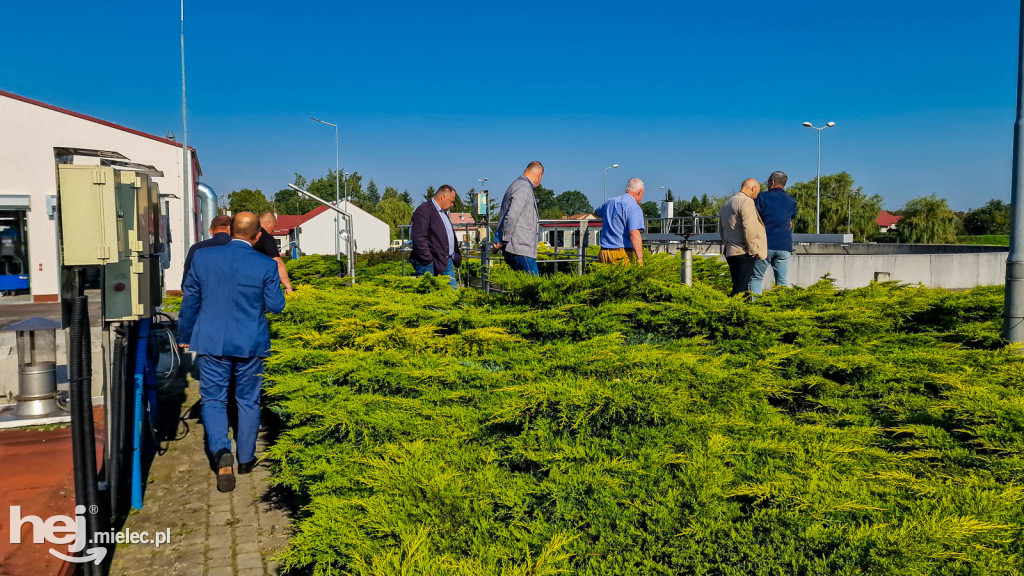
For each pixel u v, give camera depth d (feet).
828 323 21.43
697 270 37.14
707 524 8.82
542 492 9.95
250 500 16.16
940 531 8.10
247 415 17.76
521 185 26.30
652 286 21.74
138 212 15.23
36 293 77.36
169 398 25.67
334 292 27.35
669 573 8.23
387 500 9.87
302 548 9.32
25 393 21.63
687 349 18.21
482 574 8.02
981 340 21.97
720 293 22.17
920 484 9.83
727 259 28.30
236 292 17.29
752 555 8.21
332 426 12.94
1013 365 16.80
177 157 85.87
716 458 10.36
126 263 15.15
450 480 10.32
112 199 12.13
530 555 8.76
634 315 20.89
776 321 20.12
